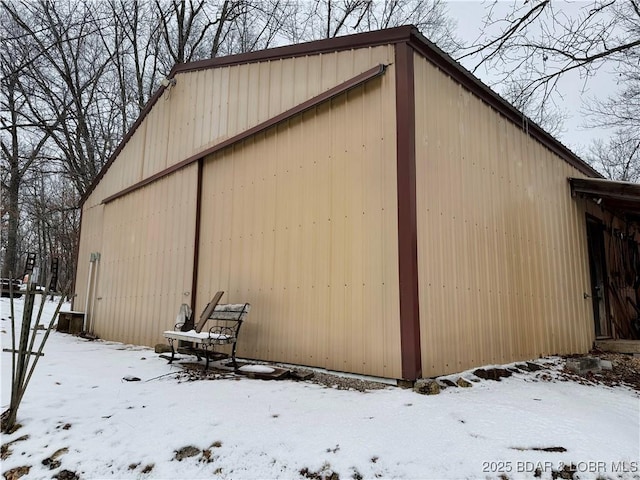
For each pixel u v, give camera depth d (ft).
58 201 79.00
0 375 14.38
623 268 29.73
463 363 14.30
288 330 16.02
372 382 13.10
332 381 13.41
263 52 19.47
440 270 14.06
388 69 14.47
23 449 9.08
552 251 21.66
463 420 9.46
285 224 16.99
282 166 17.58
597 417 10.12
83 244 34.14
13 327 10.33
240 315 15.97
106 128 66.08
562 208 23.52
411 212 13.16
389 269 13.33
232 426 9.31
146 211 25.94
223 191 20.36
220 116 21.45
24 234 96.99
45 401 11.53
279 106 18.33
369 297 13.71
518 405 10.82
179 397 11.61
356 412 10.05
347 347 14.03
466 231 15.76
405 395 11.42
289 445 8.35
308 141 16.67
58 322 31.99
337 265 14.82
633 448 8.34
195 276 20.84
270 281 17.12
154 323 23.32
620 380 15.90
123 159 29.84
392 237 13.41
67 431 9.61
